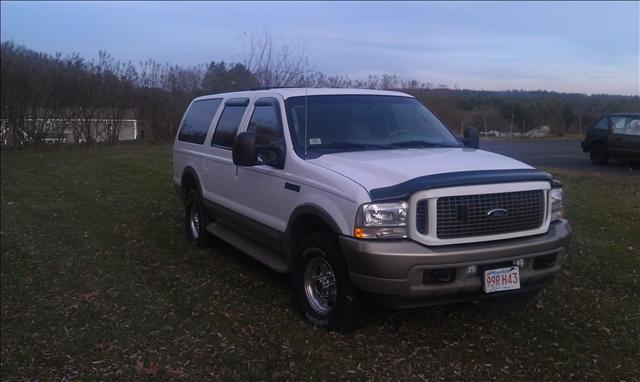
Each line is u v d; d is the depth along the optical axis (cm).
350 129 550
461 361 421
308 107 559
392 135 562
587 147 1692
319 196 468
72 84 2322
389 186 426
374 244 415
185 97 2544
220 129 691
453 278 424
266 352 443
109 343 475
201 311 532
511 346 444
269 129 569
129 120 2512
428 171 441
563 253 470
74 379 419
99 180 1352
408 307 428
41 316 541
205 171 712
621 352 431
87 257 725
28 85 2206
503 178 438
